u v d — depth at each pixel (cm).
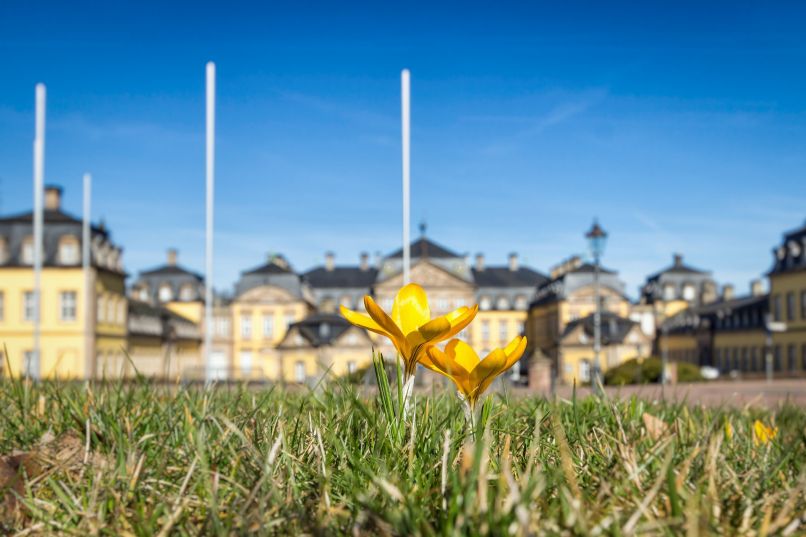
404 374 304
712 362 8006
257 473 266
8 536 249
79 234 5559
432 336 292
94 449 312
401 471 271
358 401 304
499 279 10556
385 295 9375
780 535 215
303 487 266
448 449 257
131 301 7019
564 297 9094
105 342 5741
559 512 227
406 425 307
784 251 6619
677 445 321
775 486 273
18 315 5494
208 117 2470
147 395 418
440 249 9769
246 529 217
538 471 252
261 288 9050
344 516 235
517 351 298
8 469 284
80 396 422
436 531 216
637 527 208
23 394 428
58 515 260
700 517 213
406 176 1986
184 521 244
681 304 9950
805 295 6225
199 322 9081
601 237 2708
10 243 5550
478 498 217
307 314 9356
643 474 273
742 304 7525
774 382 4403
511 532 197
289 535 227
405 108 1995
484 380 301
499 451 299
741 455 335
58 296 5491
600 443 324
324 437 309
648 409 470
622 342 7669
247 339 9044
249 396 454
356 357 6838
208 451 295
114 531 237
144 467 282
